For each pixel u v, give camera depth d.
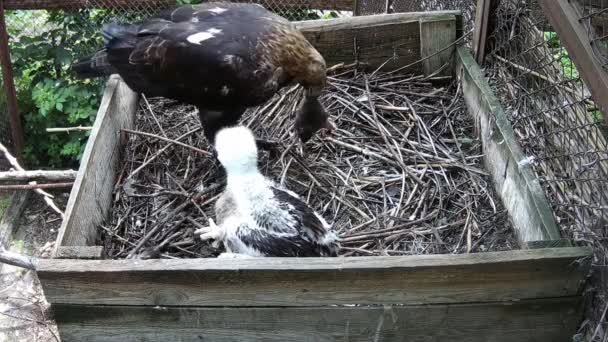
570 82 3.46
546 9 3.08
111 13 6.25
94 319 2.86
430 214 3.61
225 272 2.69
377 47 4.69
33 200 6.13
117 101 4.13
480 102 4.07
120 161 4.10
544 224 3.02
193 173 3.95
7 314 4.79
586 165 3.00
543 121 3.68
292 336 2.89
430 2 5.62
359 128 4.29
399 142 4.16
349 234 3.46
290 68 3.81
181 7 3.96
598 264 2.80
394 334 2.89
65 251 2.89
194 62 3.62
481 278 2.72
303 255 3.00
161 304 2.80
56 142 6.57
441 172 3.90
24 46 6.45
